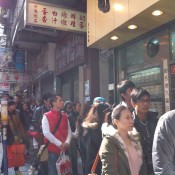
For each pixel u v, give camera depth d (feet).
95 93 29.60
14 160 20.12
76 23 25.43
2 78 59.11
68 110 21.33
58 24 24.73
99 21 19.74
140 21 16.58
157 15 15.70
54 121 15.39
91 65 29.86
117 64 22.54
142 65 19.66
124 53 21.89
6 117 19.52
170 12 15.17
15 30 41.50
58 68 39.99
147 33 18.83
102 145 8.75
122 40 20.42
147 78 19.48
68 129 15.93
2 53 60.34
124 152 8.54
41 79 54.19
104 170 8.45
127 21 16.52
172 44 17.13
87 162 12.17
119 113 8.94
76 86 35.29
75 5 31.81
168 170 6.80
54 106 15.75
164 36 17.70
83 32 26.23
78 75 34.27
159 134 7.18
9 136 20.30
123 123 8.87
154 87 18.78
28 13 23.68
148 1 14.47
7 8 60.90
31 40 42.16
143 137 9.71
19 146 20.45
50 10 24.52
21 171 22.12
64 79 40.86
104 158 8.51
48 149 15.29
